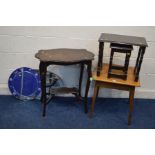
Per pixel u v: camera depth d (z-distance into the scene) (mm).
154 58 3131
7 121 2742
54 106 3076
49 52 2805
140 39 2654
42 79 2744
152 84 3275
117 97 3316
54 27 2986
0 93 3268
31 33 3010
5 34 3006
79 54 2781
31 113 2916
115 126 2764
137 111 3064
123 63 3129
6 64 3158
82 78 3193
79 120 2834
